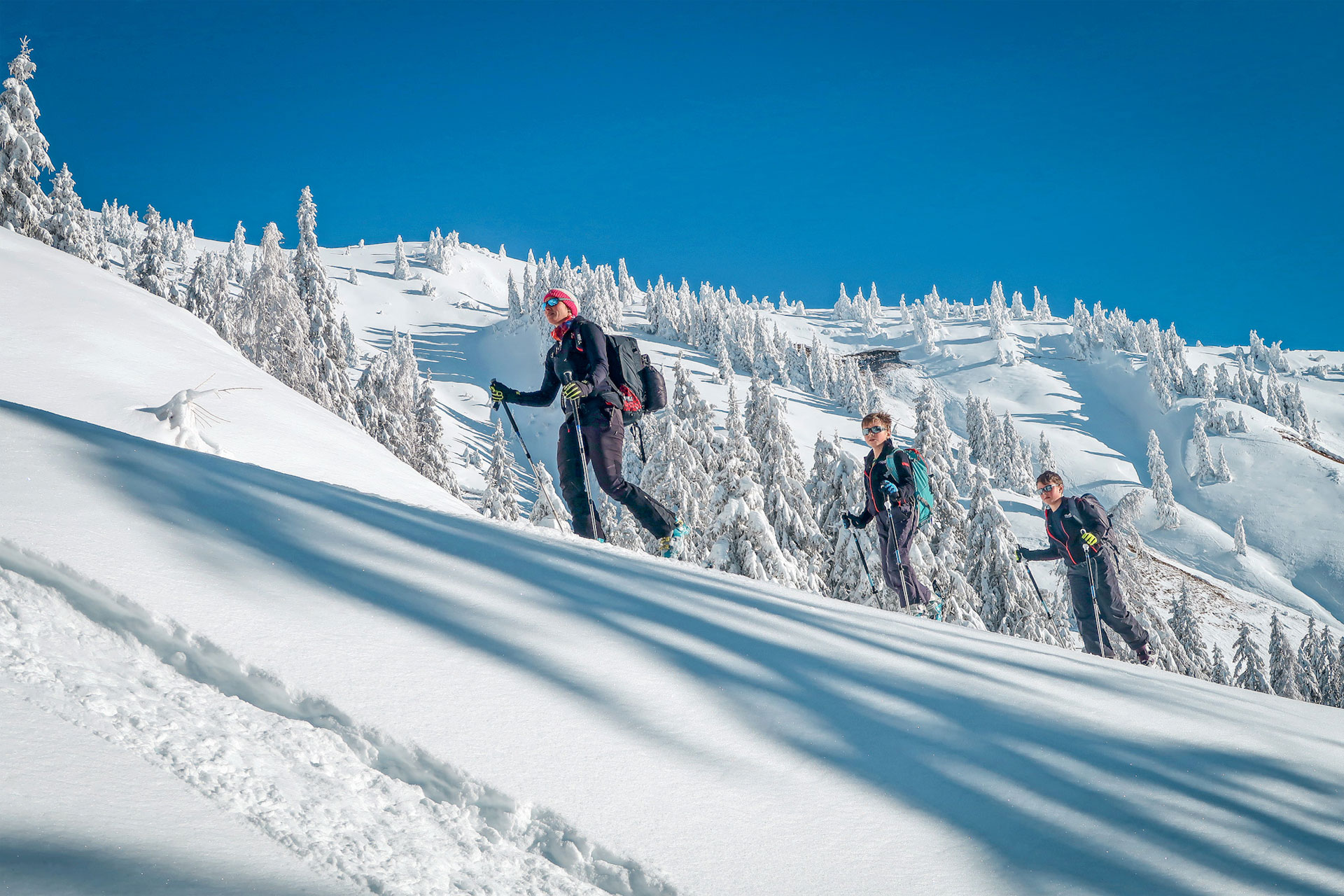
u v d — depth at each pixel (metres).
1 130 24.73
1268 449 131.00
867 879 1.48
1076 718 2.44
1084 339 179.50
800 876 1.46
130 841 1.10
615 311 155.50
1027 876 1.55
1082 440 146.62
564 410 5.15
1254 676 34.78
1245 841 1.78
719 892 1.38
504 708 1.78
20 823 1.06
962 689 2.54
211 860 1.12
